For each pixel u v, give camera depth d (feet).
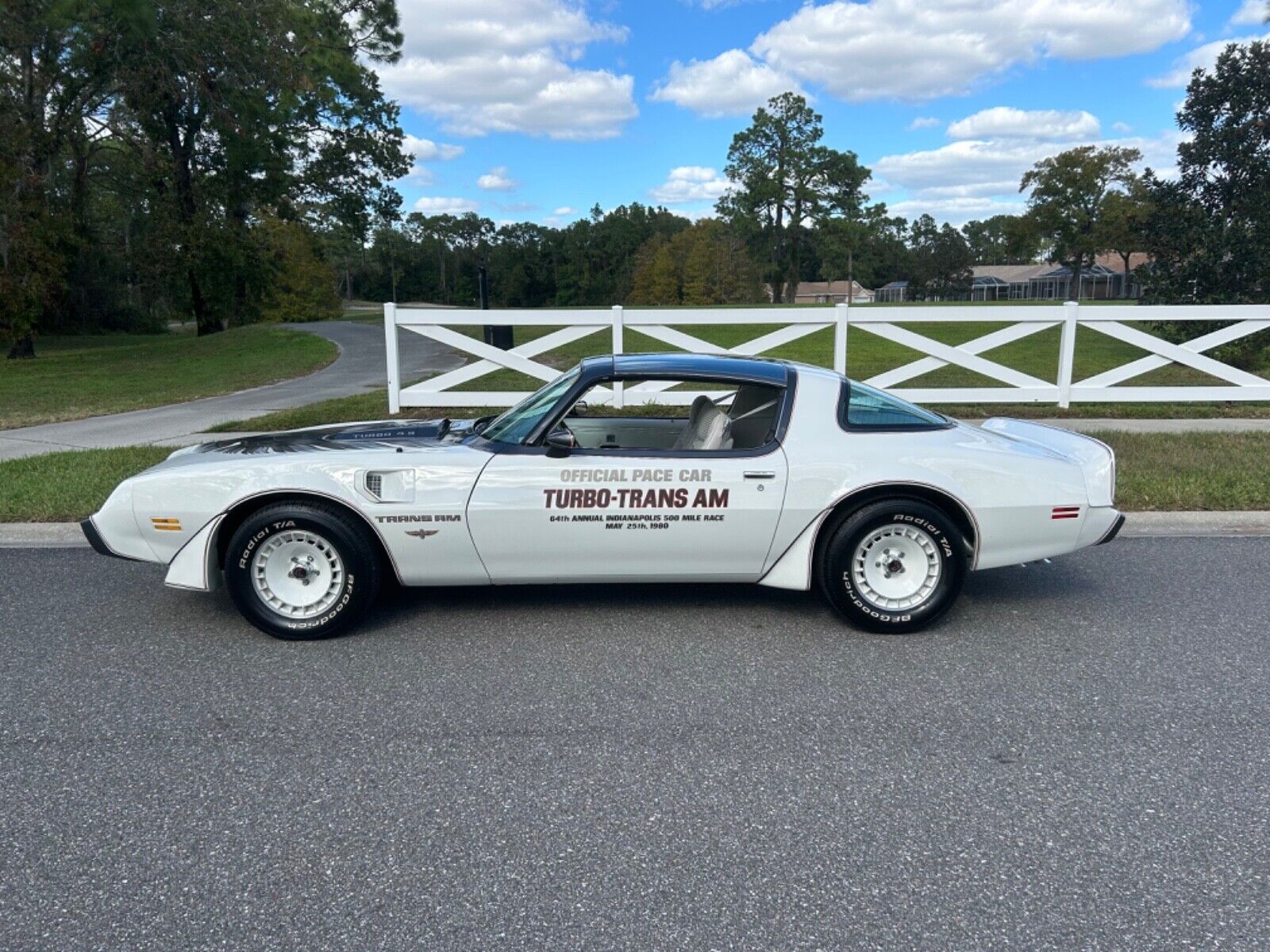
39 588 18.12
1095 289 313.32
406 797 10.32
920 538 15.24
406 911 8.35
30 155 87.66
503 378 50.42
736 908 8.38
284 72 92.38
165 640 15.24
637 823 9.77
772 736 11.79
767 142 248.11
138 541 15.10
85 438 34.83
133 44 82.58
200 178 115.96
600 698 12.96
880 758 11.21
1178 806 10.12
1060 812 10.00
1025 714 12.45
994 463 15.24
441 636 15.42
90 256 177.27
